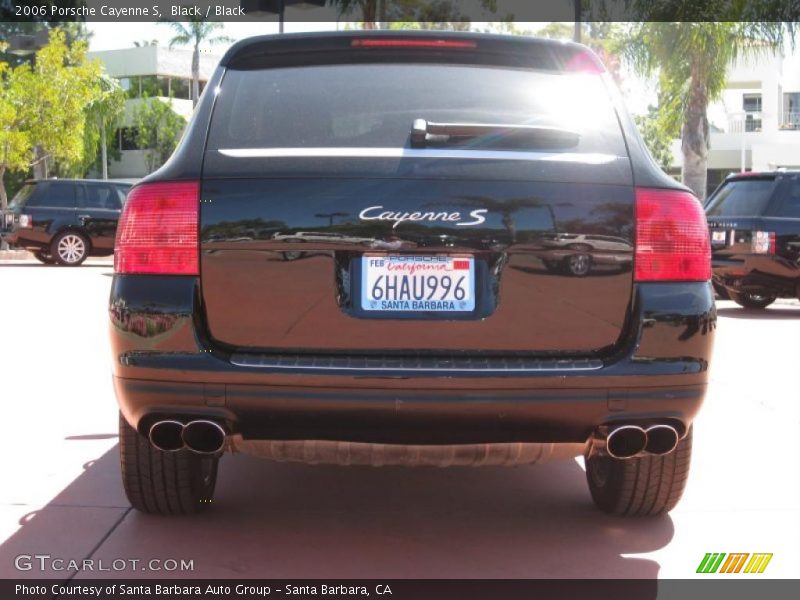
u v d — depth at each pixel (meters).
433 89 3.19
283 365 2.86
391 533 3.59
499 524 3.71
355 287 2.91
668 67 20.19
